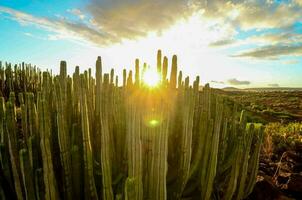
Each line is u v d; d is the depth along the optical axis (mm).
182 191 3297
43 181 2641
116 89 3516
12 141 2713
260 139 3852
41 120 2402
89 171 2789
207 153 3340
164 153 2475
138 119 2279
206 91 3535
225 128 3844
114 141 3350
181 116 3633
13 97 2816
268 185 4379
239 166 3461
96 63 3025
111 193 2566
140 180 2371
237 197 3766
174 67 3650
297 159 6492
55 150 3164
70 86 3307
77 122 3355
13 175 2717
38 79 10961
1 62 11180
